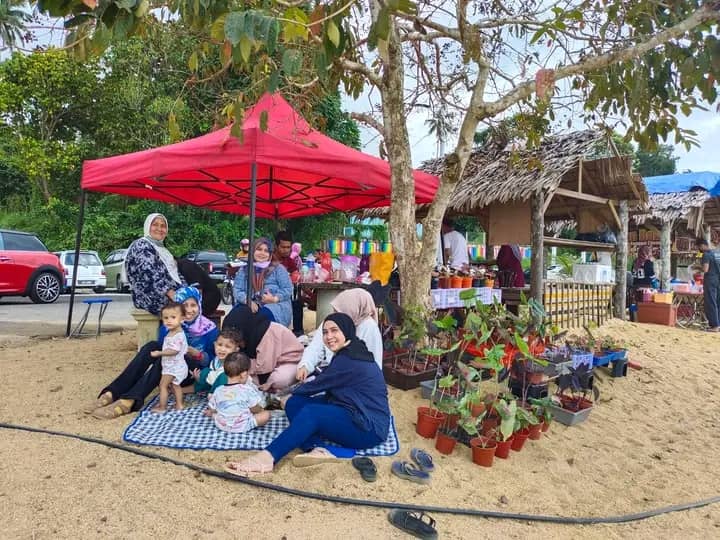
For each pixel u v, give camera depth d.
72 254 16.00
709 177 12.06
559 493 3.34
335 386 3.45
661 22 4.89
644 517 3.15
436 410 3.97
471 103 5.08
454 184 5.26
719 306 9.63
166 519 2.53
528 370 4.42
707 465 4.06
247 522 2.56
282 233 7.06
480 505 3.03
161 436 3.48
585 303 8.75
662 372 6.45
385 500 2.91
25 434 3.42
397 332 5.12
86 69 18.48
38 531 2.34
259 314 4.40
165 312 3.88
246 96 5.28
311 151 4.75
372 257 6.91
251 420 3.67
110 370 5.07
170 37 5.64
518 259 8.16
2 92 18.11
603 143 8.48
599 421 4.75
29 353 5.95
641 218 11.56
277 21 2.35
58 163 19.55
